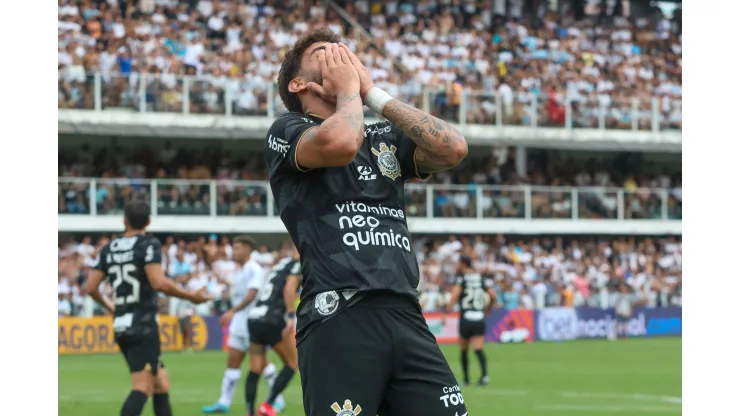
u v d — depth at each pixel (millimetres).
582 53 52906
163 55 43312
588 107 48062
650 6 57688
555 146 47844
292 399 19094
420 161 5906
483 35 51312
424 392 5574
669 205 48750
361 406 5449
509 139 46438
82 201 39250
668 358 30781
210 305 36000
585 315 42188
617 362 29281
